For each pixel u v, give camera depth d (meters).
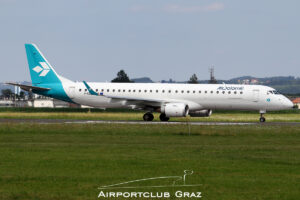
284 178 66.44
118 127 146.88
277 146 105.00
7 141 113.12
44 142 110.94
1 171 70.12
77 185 61.88
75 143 108.69
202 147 101.56
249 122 191.75
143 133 134.12
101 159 81.44
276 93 194.75
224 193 58.44
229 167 74.94
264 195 57.22
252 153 91.69
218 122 189.00
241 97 194.12
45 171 70.31
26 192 57.84
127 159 81.81
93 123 163.50
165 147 101.00
